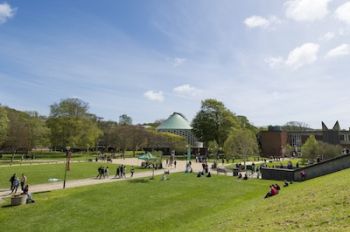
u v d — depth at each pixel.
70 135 92.69
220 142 104.25
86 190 32.06
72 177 45.38
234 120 105.44
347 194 15.63
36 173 48.44
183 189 34.56
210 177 46.38
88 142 96.88
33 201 26.39
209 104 104.88
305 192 21.33
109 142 113.25
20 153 104.81
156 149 120.00
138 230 19.66
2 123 71.81
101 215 22.80
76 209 24.30
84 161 78.00
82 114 95.94
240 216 17.98
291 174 43.09
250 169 58.31
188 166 57.25
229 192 33.16
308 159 73.38
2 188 34.62
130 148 119.62
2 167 57.56
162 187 35.75
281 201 20.09
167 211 24.14
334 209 13.57
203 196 30.48
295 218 13.57
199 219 21.34
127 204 26.28
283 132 119.12
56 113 94.00
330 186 20.55
